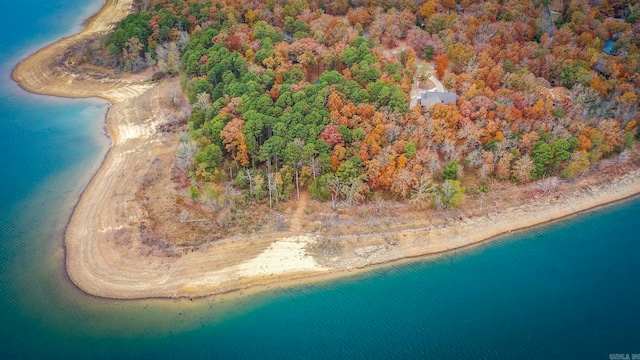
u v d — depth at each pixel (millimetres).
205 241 131375
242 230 134375
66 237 134000
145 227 134875
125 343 109562
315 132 142500
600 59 175000
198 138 151375
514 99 155250
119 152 165500
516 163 145875
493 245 134250
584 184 151125
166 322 113750
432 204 139750
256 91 158125
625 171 155375
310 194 142250
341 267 126750
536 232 138125
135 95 194250
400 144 139875
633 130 158875
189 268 124812
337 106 150125
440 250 132125
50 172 157250
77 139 172750
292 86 158875
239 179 142500
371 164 137375
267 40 181000
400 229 136000
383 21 196000
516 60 173875
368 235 134250
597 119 154750
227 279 122625
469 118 149875
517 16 199250
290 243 131750
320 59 177750
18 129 177125
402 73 167125
